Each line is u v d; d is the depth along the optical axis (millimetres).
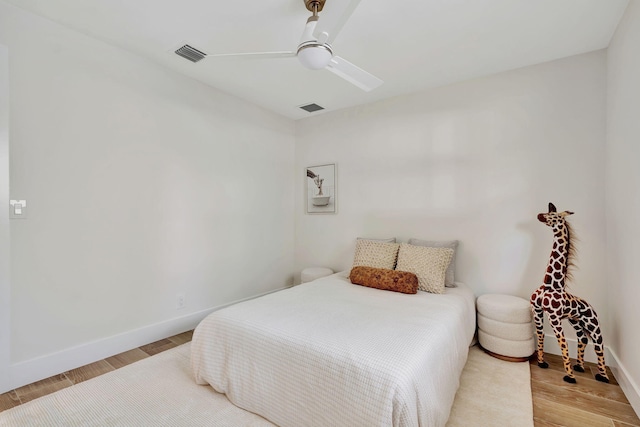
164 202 2723
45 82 2041
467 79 2885
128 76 2463
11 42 1905
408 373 1306
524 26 2059
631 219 1812
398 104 3303
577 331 2215
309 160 4043
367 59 2514
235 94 3295
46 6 1911
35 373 2000
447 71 2727
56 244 2098
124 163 2447
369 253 3100
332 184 3807
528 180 2623
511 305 2387
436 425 1392
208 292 3104
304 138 4094
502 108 2734
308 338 1592
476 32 2131
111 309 2383
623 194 1938
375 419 1236
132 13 1971
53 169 2080
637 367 1749
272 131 3834
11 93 1905
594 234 2363
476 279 2850
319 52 1660
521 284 2652
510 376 2141
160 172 2688
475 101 2859
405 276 2564
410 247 2902
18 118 1932
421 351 1476
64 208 2131
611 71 2193
